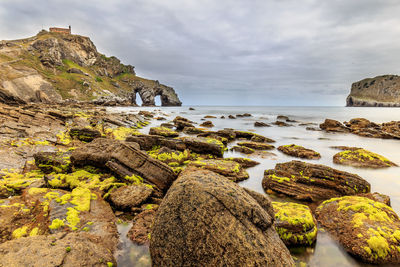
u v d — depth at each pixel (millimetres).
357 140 29750
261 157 19156
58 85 112250
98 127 28656
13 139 15906
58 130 21906
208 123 46500
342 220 7750
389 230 6734
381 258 6141
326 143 27516
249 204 4988
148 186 10336
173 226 4660
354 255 6457
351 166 16484
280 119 63781
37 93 93375
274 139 30438
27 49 126875
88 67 171750
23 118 23781
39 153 11805
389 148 24781
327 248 6871
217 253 4266
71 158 11734
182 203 4852
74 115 32594
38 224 6348
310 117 76062
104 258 5230
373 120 65250
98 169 11812
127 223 7703
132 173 11141
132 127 35688
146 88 191750
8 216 6449
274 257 4461
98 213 7742
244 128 42938
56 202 7477
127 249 6297
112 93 145750
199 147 19359
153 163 11336
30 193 7828
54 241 5145
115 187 9930
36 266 4281
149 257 6023
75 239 5395
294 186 11398
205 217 4582
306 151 19906
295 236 6879
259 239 4586
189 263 4305
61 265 4480
